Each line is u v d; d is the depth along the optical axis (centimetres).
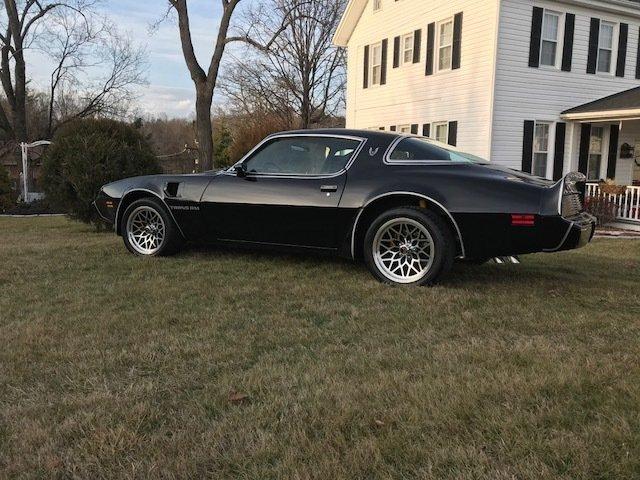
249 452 215
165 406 253
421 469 201
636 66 1595
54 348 322
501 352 313
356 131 503
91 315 388
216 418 242
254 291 452
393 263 476
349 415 239
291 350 323
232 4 2023
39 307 408
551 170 1510
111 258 584
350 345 332
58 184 988
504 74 1401
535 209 419
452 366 293
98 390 267
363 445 217
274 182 511
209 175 555
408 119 1748
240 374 287
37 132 3134
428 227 448
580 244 437
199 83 2080
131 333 350
